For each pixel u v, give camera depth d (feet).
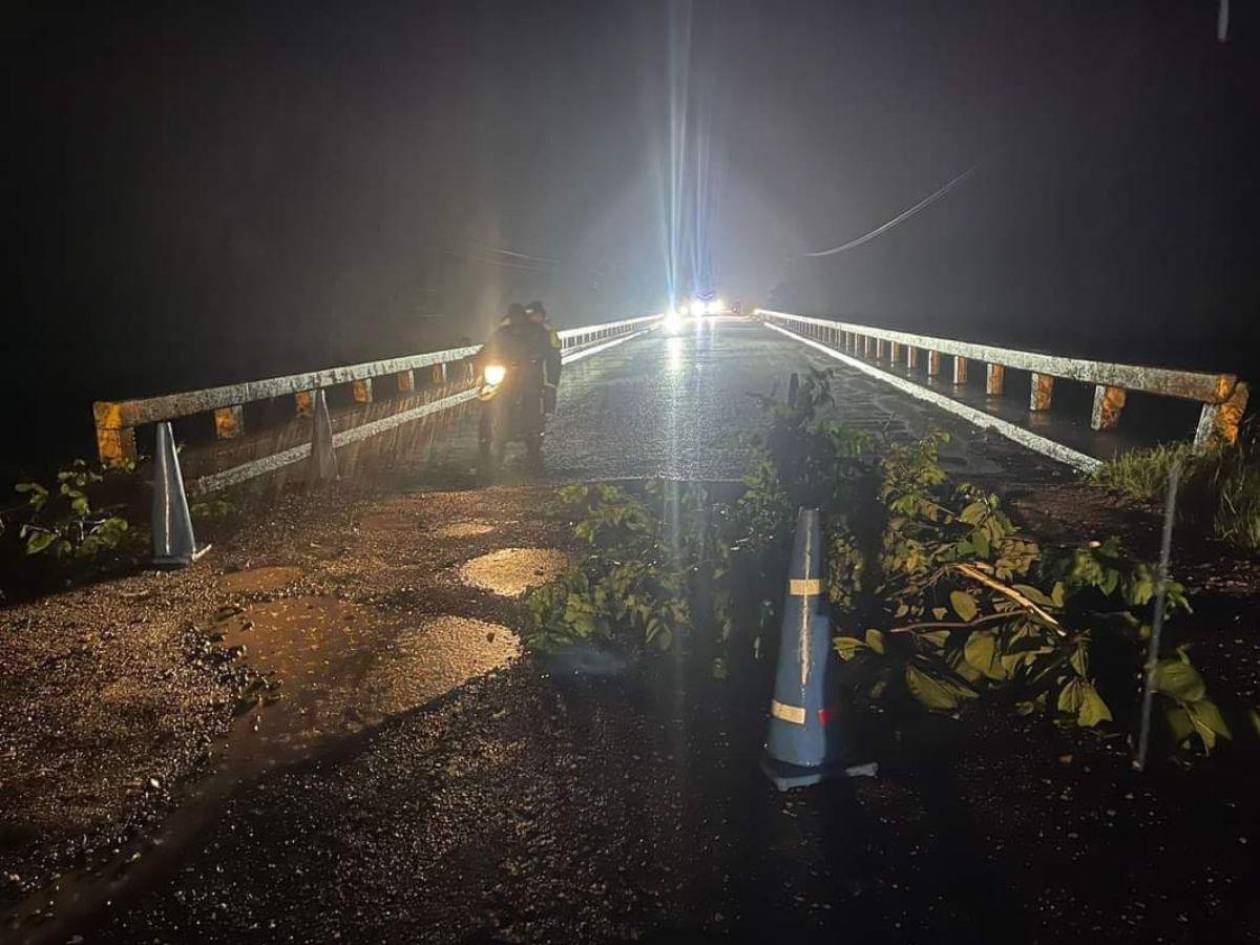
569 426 46.73
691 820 11.47
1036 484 29.63
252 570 22.30
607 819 11.54
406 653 16.94
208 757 13.26
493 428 36.09
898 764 12.66
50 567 22.29
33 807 12.04
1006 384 58.08
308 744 13.60
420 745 13.52
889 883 10.18
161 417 30.50
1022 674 14.83
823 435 19.83
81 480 24.08
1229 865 10.21
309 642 17.54
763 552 18.70
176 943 9.56
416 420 52.19
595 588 17.72
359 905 10.07
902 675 14.64
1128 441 33.94
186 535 22.80
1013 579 17.39
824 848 10.84
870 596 17.37
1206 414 27.43
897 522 17.88
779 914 9.75
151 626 18.45
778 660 12.48
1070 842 10.75
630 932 9.54
